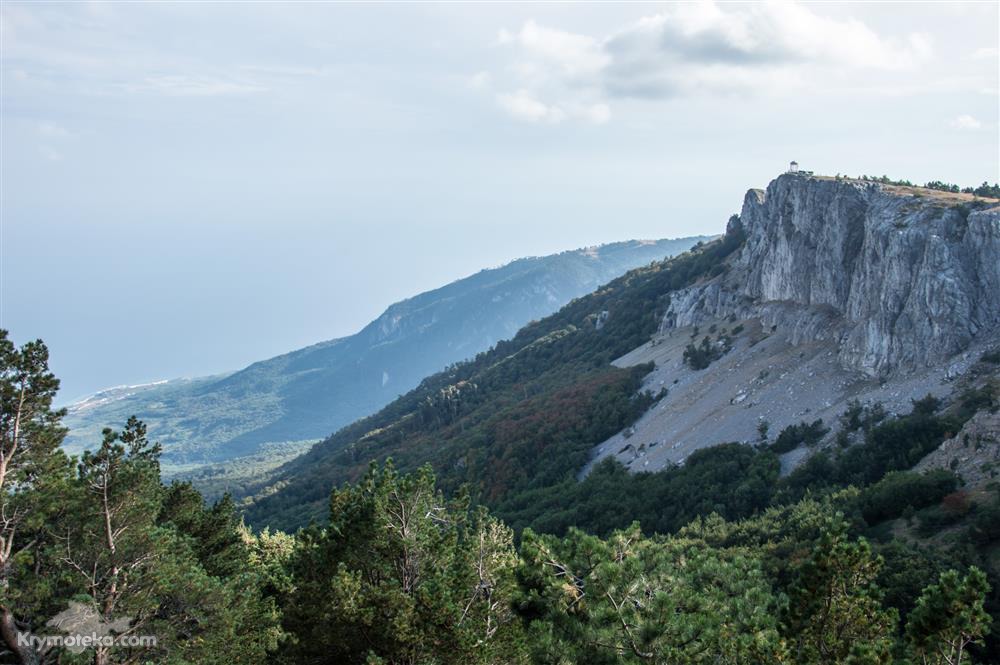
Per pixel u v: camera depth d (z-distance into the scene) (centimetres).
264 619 2839
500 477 11988
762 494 7412
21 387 2478
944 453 6266
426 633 2359
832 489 6725
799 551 4934
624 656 2306
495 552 2823
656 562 2850
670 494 8306
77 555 2478
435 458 14612
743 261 15150
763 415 9531
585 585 2566
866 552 2075
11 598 2209
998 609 3809
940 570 4181
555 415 13388
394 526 2686
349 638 2544
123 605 2411
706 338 13038
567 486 10394
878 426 7538
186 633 2539
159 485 3459
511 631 2489
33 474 2525
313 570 2920
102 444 2559
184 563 2661
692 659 2239
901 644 2130
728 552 5512
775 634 2214
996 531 4578
